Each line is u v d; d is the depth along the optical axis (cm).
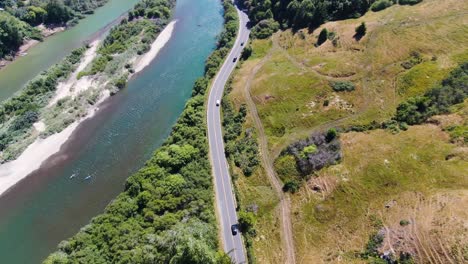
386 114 10569
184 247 6350
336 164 9325
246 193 9494
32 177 11000
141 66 15462
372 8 14475
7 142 11956
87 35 18100
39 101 13512
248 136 11062
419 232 7300
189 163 10325
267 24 15900
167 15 18775
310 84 12056
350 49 12925
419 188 8162
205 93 13112
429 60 11606
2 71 15900
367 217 8031
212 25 18100
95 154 11650
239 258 8056
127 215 9094
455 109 9762
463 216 7219
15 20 17325
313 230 8250
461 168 8219
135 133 12344
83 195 10431
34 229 9681
